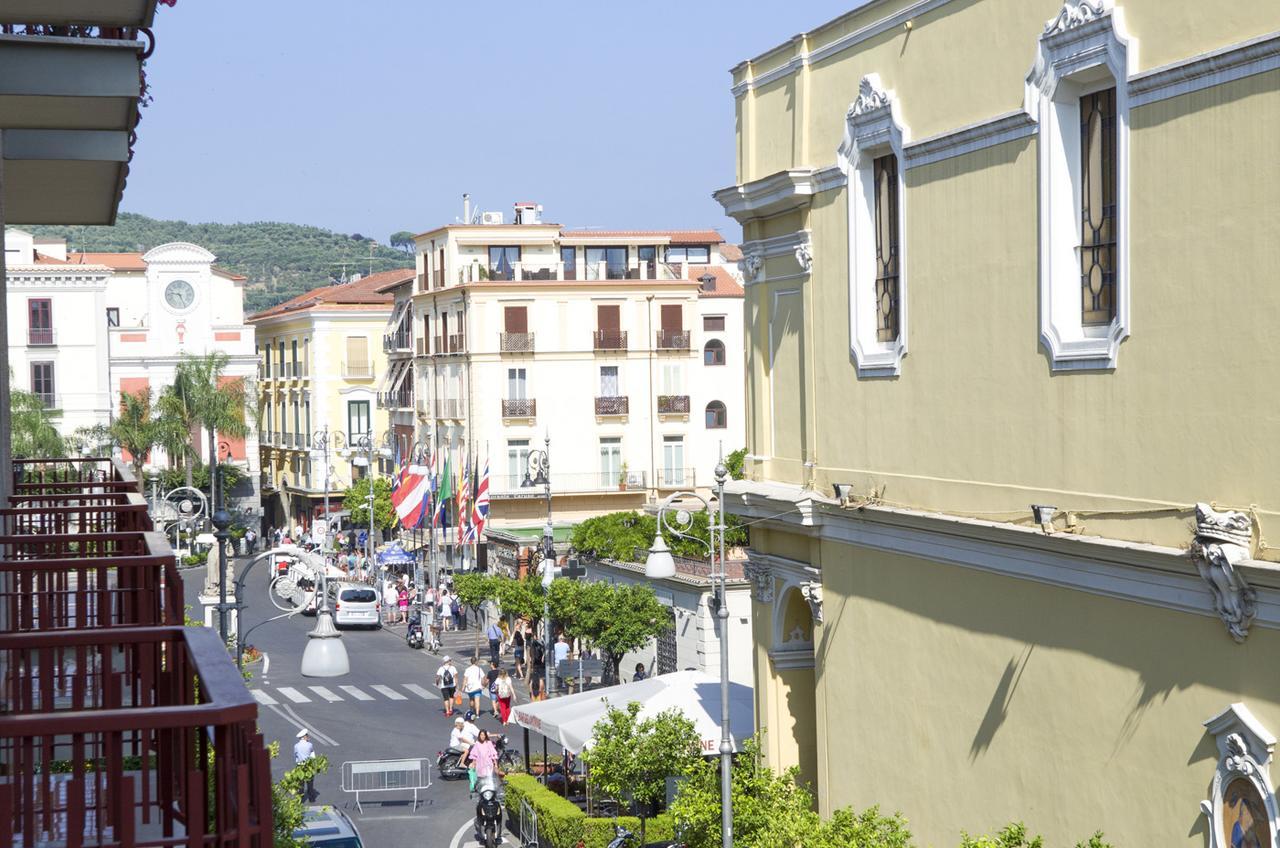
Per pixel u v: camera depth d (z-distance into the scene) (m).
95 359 86.69
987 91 17.81
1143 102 14.68
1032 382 16.84
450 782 37.62
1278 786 12.87
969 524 17.70
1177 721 14.28
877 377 20.91
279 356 114.81
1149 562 14.42
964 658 18.56
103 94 12.48
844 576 22.22
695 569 48.06
